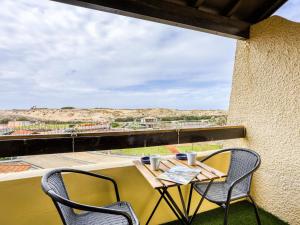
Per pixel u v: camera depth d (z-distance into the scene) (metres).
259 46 2.49
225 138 2.55
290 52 2.16
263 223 2.19
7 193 1.50
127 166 1.91
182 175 1.51
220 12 2.47
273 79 2.33
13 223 1.53
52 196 1.11
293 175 2.14
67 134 1.71
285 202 2.21
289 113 2.17
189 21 2.21
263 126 2.44
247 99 2.64
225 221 1.60
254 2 2.40
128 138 1.96
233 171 2.09
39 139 1.62
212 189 1.92
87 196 1.77
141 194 2.00
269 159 2.38
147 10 1.98
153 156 1.72
